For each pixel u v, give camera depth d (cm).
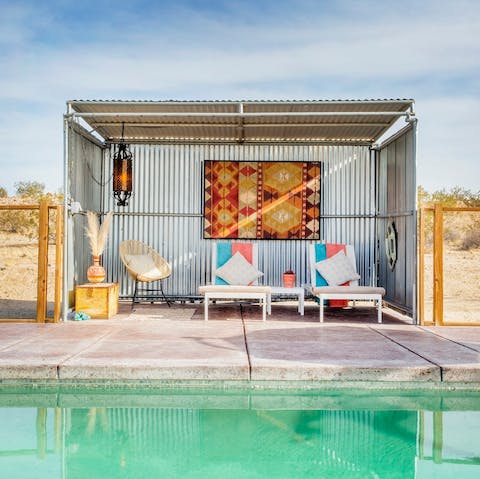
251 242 932
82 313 712
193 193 938
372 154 933
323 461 309
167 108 739
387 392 447
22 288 1079
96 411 398
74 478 282
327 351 511
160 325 670
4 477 284
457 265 1392
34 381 454
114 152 931
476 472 295
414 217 694
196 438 344
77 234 778
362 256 931
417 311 687
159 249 936
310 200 930
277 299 941
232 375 450
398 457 314
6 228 1591
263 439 342
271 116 716
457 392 448
